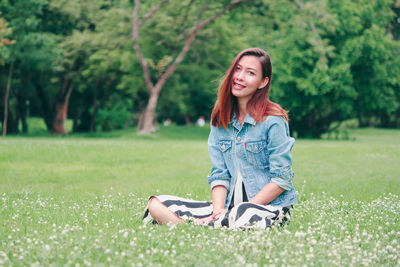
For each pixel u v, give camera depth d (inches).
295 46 1081.4
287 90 1133.7
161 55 1176.8
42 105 1325.0
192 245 124.2
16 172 389.4
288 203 153.3
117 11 1071.6
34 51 1053.8
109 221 168.6
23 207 202.1
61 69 1096.8
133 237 135.6
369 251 128.1
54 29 1229.7
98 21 1149.1
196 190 279.9
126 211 194.5
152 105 1104.8
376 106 1214.9
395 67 1171.3
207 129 1445.6
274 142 149.9
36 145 578.2
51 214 184.9
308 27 1074.1
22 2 1042.7
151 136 1077.1
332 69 1063.0
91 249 121.0
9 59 1049.5
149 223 156.8
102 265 106.8
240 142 154.0
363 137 1296.8
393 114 1669.5
